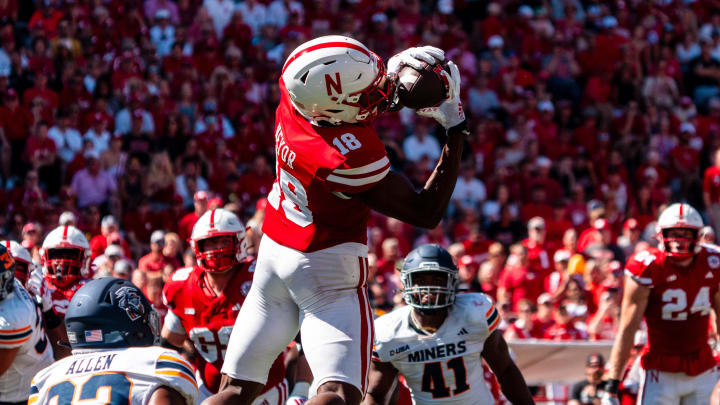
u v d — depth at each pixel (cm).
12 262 1424
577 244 3700
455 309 1584
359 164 995
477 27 5606
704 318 1952
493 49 5309
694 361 1961
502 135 4800
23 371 1484
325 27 5309
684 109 5325
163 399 1037
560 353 2603
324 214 1043
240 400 1096
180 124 4269
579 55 5497
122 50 4703
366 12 5475
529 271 3391
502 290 3325
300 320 1086
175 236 3038
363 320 1066
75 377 1055
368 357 1064
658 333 1967
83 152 4069
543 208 4288
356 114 1009
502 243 4172
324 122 1025
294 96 1005
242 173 4419
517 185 4478
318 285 1055
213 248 1623
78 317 1095
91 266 2011
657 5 5925
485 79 5053
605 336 2847
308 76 988
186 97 4509
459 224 4088
